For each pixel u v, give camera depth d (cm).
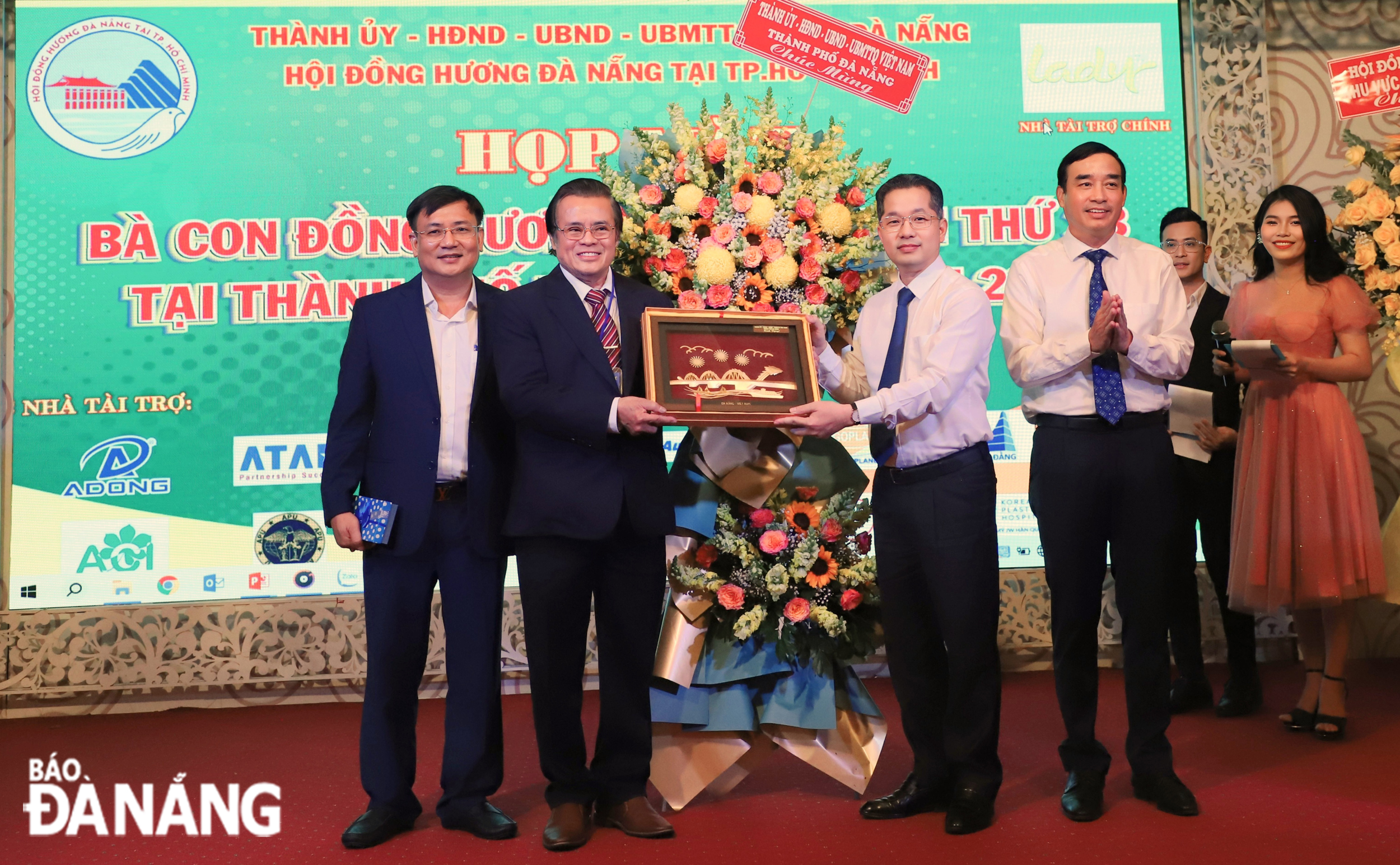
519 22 457
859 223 292
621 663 264
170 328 439
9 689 421
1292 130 482
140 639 429
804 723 281
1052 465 267
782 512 287
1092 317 269
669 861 243
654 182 290
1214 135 473
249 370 441
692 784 280
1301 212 344
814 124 462
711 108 461
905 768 316
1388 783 283
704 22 463
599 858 246
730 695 283
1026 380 267
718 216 280
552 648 257
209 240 442
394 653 268
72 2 442
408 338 272
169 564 434
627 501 256
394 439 270
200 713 424
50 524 430
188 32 445
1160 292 269
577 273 264
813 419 246
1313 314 342
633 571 262
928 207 268
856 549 293
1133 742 273
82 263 437
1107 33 474
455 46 455
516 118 456
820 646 285
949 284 268
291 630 436
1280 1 484
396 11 454
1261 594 337
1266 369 332
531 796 299
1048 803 274
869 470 456
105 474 433
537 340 260
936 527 261
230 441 439
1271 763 306
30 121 438
